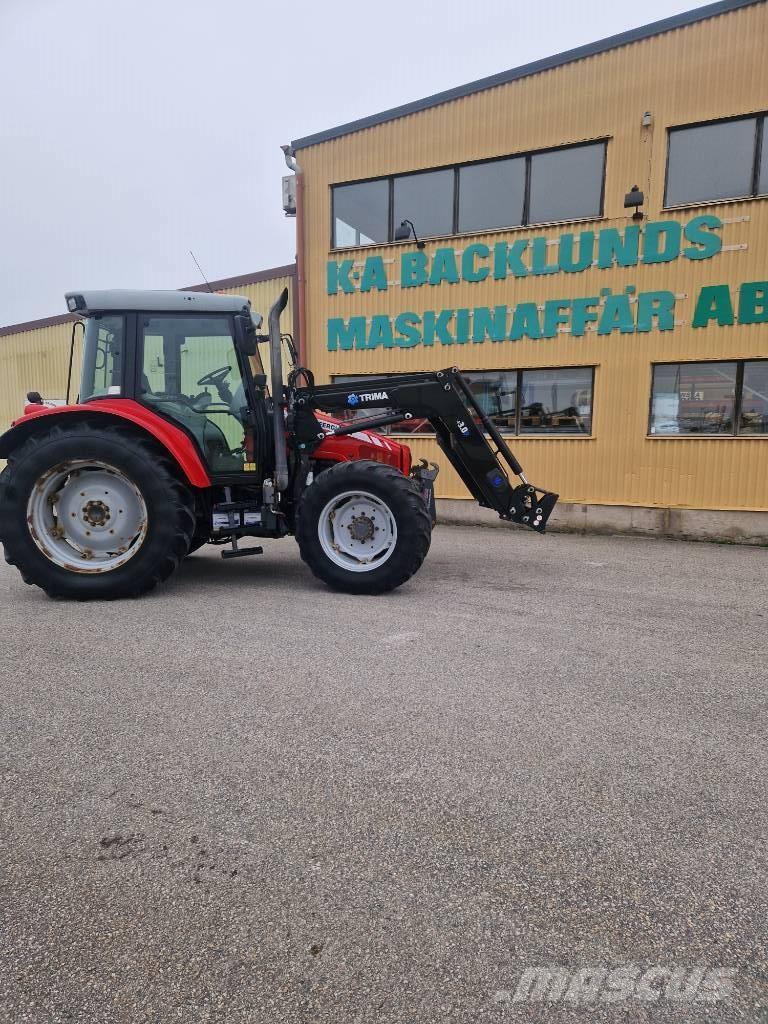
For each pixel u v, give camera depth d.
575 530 9.09
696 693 3.13
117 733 2.69
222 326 5.11
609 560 6.79
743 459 8.30
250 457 5.15
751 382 8.27
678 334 8.49
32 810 2.17
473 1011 1.44
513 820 2.11
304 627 4.14
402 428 10.08
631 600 4.96
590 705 2.98
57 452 4.74
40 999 1.47
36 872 1.88
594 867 1.89
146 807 2.18
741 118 8.00
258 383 5.13
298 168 10.44
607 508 8.92
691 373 8.54
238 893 1.79
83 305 4.98
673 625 4.27
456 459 5.80
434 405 5.51
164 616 4.39
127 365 5.01
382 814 2.14
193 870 1.88
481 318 9.55
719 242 8.20
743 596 5.14
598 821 2.11
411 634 4.00
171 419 5.03
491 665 3.47
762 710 2.95
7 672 3.37
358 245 10.30
